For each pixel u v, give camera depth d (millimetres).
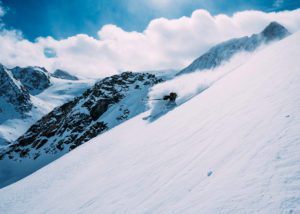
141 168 11398
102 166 17359
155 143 14930
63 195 14938
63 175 21438
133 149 17156
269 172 4438
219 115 11789
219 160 6711
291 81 9766
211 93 19969
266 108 8398
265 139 6008
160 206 6250
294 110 6766
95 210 9148
